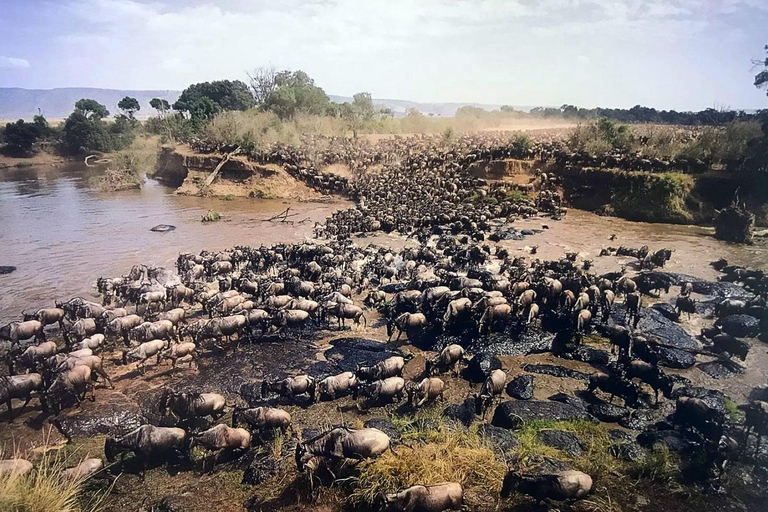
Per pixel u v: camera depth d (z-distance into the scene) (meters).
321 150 62.81
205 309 22.72
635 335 17.61
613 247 33.19
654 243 34.56
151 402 15.27
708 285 25.27
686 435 13.31
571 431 13.38
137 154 74.69
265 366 17.91
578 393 16.05
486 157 54.50
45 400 14.54
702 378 16.88
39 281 27.03
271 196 54.94
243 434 12.70
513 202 45.88
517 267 27.03
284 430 13.54
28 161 93.69
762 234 36.09
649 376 15.48
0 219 43.41
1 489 8.91
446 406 15.10
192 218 44.47
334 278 25.86
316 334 20.97
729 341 18.03
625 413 14.51
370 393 15.17
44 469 10.58
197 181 59.03
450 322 20.31
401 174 55.75
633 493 11.03
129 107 123.19
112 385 16.42
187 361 18.36
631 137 51.41
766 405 12.48
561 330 20.34
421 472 10.92
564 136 67.56
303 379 15.38
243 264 29.98
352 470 11.48
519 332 20.12
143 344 17.36
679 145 46.72
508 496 10.77
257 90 104.00
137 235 37.75
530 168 52.03
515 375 17.22
